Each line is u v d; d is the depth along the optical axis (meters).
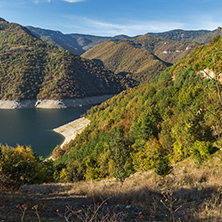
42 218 4.63
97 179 21.25
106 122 74.19
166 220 4.79
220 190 6.84
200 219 4.52
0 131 121.31
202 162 12.33
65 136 113.75
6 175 11.52
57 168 35.28
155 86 73.25
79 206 6.12
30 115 174.12
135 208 5.86
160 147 22.44
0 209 4.88
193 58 70.44
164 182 10.26
